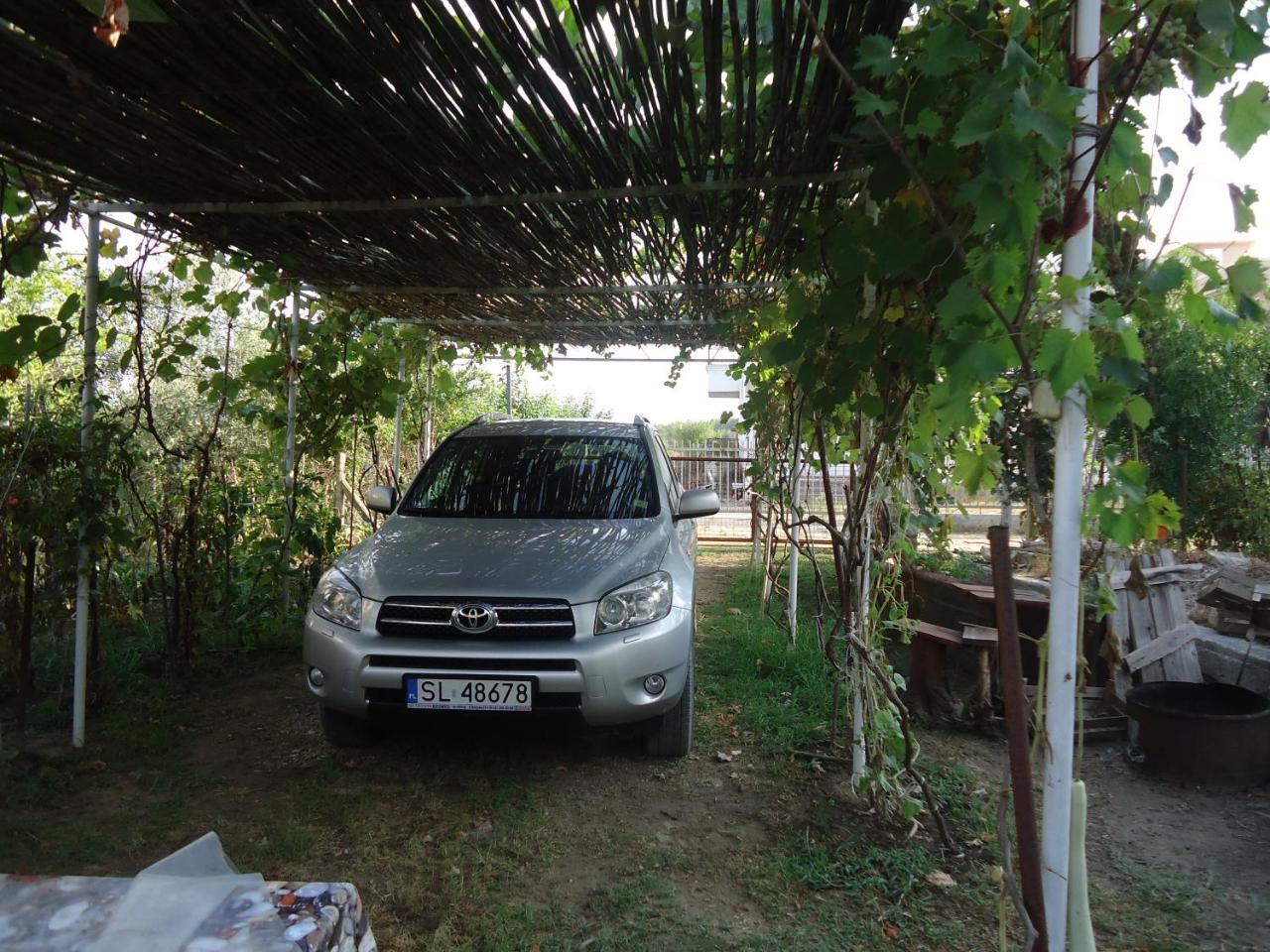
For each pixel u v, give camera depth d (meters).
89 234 4.10
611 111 2.49
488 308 6.14
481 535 4.31
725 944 2.72
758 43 2.31
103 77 2.39
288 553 6.08
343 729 4.14
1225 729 3.85
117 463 4.48
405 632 3.73
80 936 0.98
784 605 7.35
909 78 2.20
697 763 4.14
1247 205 1.96
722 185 3.06
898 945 2.73
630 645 3.68
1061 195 1.89
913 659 4.84
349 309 6.09
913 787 3.72
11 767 3.90
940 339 2.26
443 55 2.23
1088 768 4.12
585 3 1.97
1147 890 3.03
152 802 3.70
